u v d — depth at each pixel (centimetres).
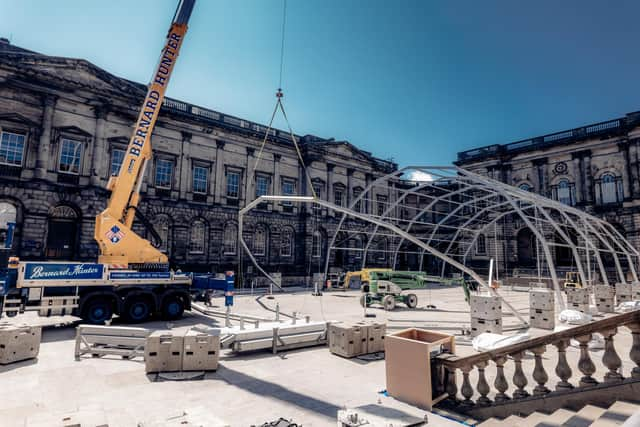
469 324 1634
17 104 2861
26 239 2792
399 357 638
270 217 4381
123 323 1595
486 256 4997
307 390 781
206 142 3953
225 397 736
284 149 4616
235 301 2592
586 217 2238
